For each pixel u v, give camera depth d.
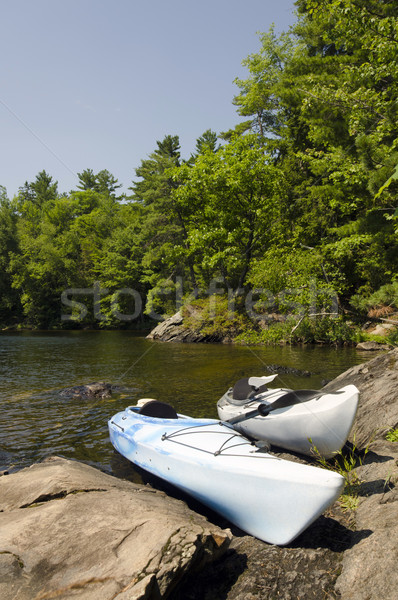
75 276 48.34
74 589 2.61
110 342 25.75
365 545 3.11
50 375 12.91
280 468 3.80
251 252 27.61
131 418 5.87
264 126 34.16
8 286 52.41
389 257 15.98
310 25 25.58
